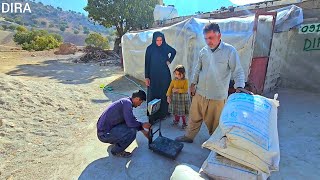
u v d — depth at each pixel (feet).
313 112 18.80
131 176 10.66
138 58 31.76
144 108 20.75
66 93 24.09
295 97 23.36
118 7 73.00
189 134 13.38
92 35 99.60
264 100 9.03
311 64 25.27
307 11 24.64
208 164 8.77
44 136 14.62
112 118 11.64
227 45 10.67
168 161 11.85
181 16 42.04
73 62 60.59
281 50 25.79
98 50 75.87
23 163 11.62
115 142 11.84
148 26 76.95
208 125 12.37
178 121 16.67
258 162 7.91
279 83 27.81
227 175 8.39
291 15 21.86
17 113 17.40
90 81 33.78
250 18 20.11
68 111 19.38
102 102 22.62
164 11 47.16
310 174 10.59
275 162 7.86
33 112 18.07
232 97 9.48
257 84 21.77
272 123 8.52
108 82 32.96
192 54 21.04
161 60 15.93
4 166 11.28
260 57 20.98
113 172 10.96
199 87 12.01
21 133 14.64
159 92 16.53
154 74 16.16
